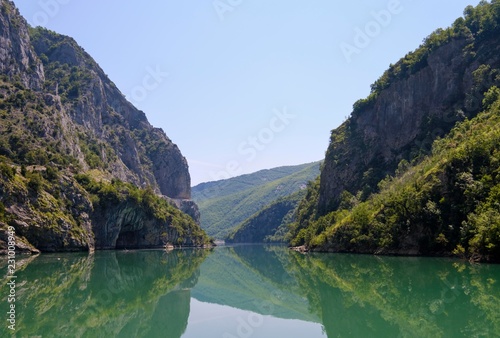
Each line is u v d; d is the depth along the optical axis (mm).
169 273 65750
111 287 45812
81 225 114125
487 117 93438
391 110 145625
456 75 127062
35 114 139625
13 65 166625
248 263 96000
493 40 122750
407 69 145000
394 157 137875
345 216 116625
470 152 75250
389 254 84750
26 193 96250
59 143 142000
